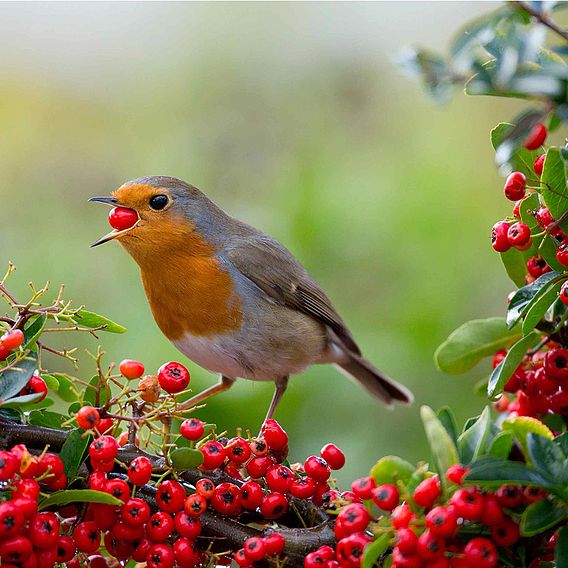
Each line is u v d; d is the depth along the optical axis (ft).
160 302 32.35
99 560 18.17
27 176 49.96
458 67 13.89
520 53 13.41
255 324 32.89
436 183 41.27
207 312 32.07
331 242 39.88
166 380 17.28
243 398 34.99
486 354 20.85
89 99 54.19
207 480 16.99
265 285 33.04
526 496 14.47
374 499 14.83
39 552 15.89
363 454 35.32
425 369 36.88
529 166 18.52
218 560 17.33
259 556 16.37
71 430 16.61
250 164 49.65
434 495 14.32
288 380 34.35
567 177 16.99
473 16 53.88
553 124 18.37
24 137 51.96
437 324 37.42
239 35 55.06
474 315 38.50
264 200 44.62
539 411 19.51
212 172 49.16
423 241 39.32
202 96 53.47
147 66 55.26
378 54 53.31
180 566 17.28
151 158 50.29
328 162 45.44
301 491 17.37
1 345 16.61
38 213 46.60
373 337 37.60
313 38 54.29
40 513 15.87
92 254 42.19
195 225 31.91
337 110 51.67
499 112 48.14
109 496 15.57
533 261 19.08
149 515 16.76
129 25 58.44
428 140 47.26
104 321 18.29
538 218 17.75
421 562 14.40
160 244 31.35
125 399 18.04
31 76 54.65
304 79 53.01
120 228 31.14
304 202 40.88
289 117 51.57
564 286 16.79
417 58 14.08
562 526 14.82
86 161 50.67
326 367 37.06
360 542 14.99
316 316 34.99
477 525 14.85
